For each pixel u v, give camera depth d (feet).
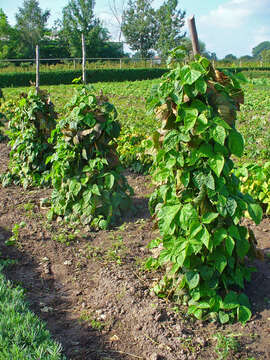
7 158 28.22
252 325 10.44
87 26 188.65
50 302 12.10
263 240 15.30
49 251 15.08
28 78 101.40
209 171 10.23
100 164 16.47
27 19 223.92
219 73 10.13
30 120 22.47
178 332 10.18
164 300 11.43
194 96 9.69
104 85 84.53
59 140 17.42
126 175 23.56
